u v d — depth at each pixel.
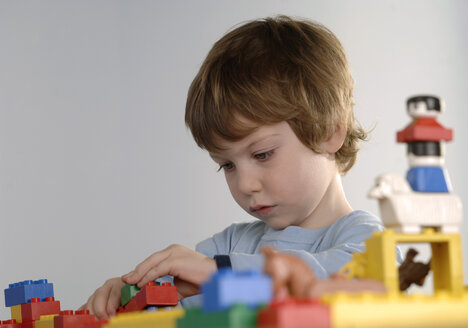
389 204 0.55
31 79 2.20
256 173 1.05
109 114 2.26
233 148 1.05
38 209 2.14
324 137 1.08
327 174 1.10
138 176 2.26
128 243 2.21
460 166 2.38
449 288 0.55
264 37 1.17
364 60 2.40
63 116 2.21
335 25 2.41
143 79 2.31
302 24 1.22
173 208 2.27
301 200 1.07
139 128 2.28
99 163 2.22
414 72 2.44
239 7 2.39
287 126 1.04
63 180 2.17
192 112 1.11
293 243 1.11
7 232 2.10
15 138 2.15
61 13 2.26
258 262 0.94
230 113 1.04
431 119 0.58
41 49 2.22
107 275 2.17
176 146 2.31
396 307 0.44
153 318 0.52
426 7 2.47
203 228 2.29
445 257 0.56
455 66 2.45
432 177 0.57
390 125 2.40
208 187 2.32
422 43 2.46
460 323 0.46
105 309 0.97
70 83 2.23
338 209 1.14
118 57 2.29
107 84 2.27
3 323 0.88
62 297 2.12
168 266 0.93
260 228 1.27
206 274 0.93
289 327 0.40
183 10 2.37
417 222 0.55
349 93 1.19
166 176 2.29
